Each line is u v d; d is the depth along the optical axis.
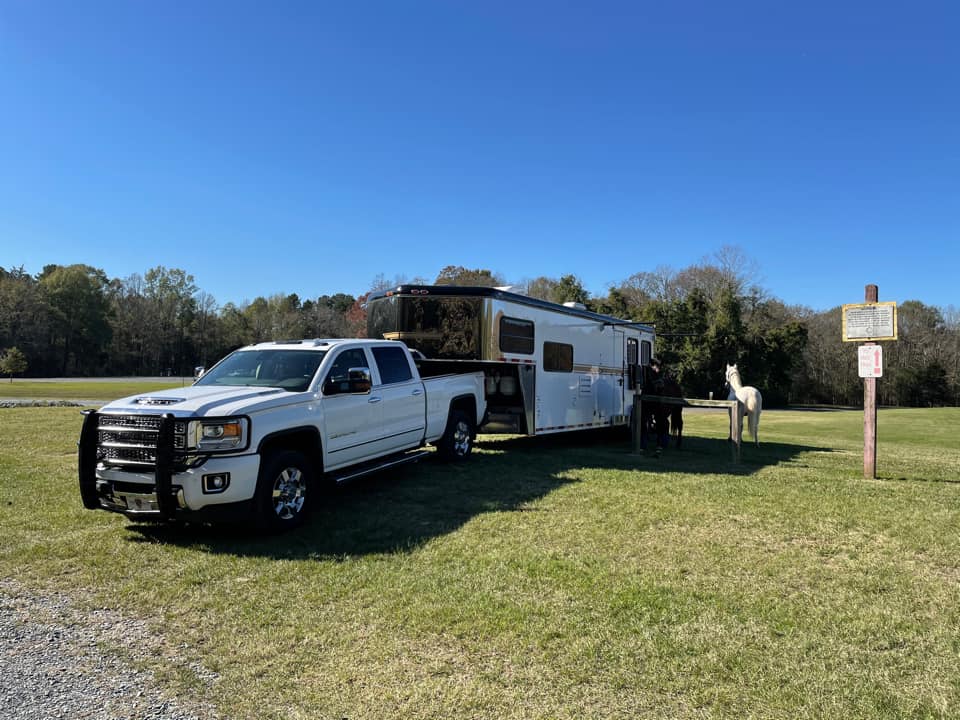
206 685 3.28
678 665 3.42
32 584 4.70
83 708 3.06
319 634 3.85
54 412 17.52
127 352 85.19
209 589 4.57
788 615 4.06
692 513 6.59
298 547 5.52
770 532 5.93
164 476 5.33
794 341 44.69
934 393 53.72
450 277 48.72
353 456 7.16
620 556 5.23
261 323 91.44
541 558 5.16
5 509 6.73
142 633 3.90
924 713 2.96
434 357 10.34
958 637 3.76
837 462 10.79
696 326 43.16
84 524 6.22
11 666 3.49
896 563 5.09
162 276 90.19
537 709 3.02
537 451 11.88
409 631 3.87
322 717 2.97
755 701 3.07
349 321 63.69
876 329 9.09
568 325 12.49
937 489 7.92
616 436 15.17
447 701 3.09
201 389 6.37
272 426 5.91
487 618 4.02
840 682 3.24
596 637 3.76
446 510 6.76
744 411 13.90
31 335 73.12
